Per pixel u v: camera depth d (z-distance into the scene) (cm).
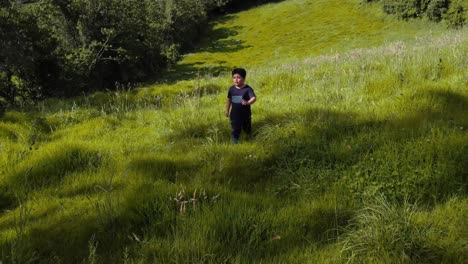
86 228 409
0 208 508
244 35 7431
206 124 782
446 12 5406
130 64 4316
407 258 319
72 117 993
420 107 657
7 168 614
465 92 701
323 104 778
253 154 580
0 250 366
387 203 397
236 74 664
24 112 1088
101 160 616
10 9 2611
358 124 626
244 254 347
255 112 827
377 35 5919
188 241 355
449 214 385
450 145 494
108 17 3934
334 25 6756
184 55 6625
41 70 2766
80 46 3756
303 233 380
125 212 429
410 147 504
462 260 321
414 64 936
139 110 1048
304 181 493
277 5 8694
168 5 6725
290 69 1385
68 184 549
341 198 447
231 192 462
